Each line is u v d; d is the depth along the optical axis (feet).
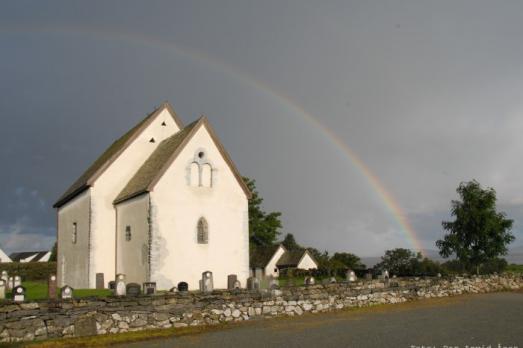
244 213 109.19
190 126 112.16
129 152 122.72
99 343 53.83
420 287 95.04
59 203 143.95
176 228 100.27
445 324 63.10
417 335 55.16
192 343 53.26
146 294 63.72
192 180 103.81
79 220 125.18
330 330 59.93
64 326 56.49
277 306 72.84
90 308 58.34
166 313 63.16
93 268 114.32
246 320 69.10
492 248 119.75
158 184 99.66
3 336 52.85
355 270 163.63
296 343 51.98
